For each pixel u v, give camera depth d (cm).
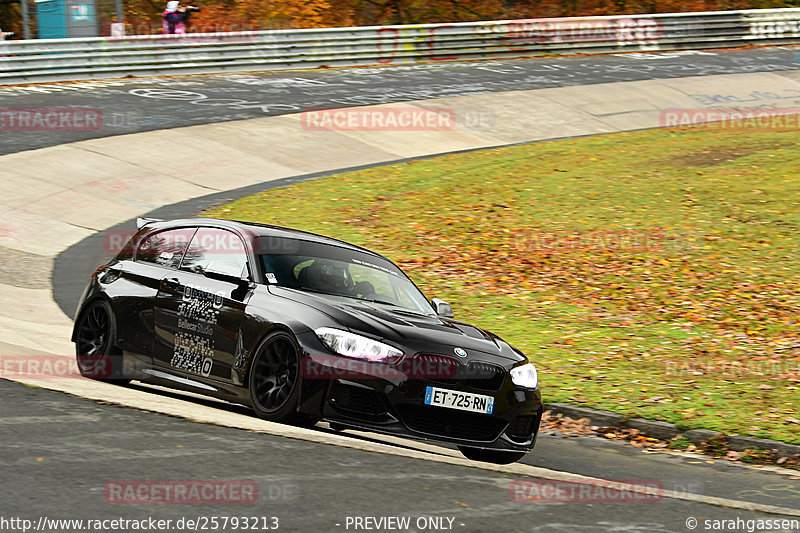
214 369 1656
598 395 2216
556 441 1956
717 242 3816
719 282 3366
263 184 4647
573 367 2466
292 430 1465
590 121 6191
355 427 1481
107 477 1106
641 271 3494
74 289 3067
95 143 4912
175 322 1738
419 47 7756
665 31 8538
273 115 5775
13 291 2952
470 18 11450
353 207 4284
